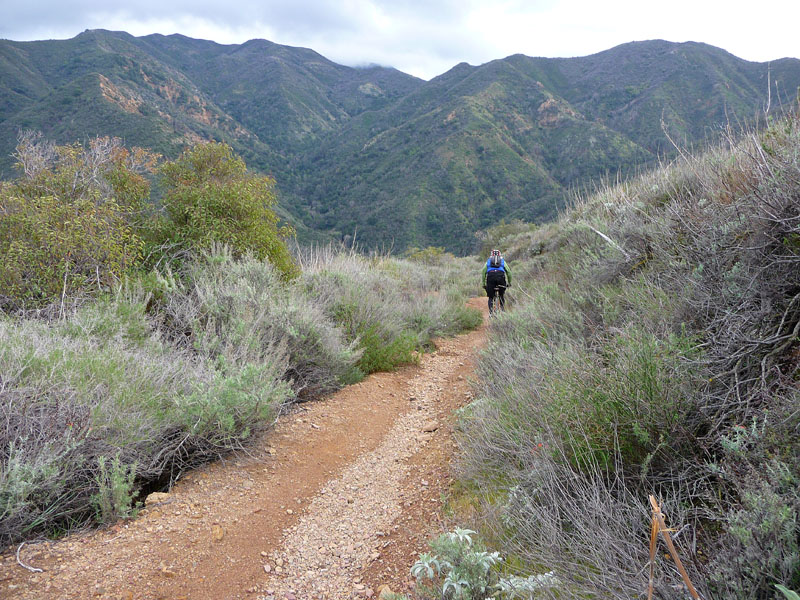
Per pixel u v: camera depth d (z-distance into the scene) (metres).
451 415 5.24
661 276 4.46
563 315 5.31
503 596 2.27
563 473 2.74
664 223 5.02
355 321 7.60
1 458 2.91
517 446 3.27
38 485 2.80
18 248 6.25
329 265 10.47
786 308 2.74
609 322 4.53
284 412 5.27
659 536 2.03
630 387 2.75
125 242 7.41
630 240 5.79
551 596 2.06
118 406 3.52
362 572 2.77
